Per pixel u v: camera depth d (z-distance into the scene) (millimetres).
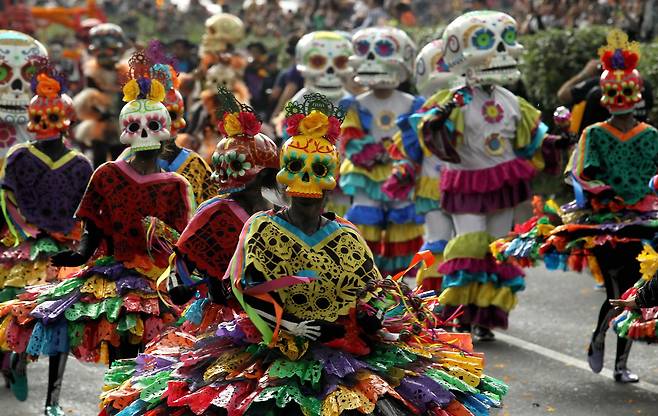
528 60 23109
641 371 12938
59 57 36344
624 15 24375
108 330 9953
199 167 11461
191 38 48812
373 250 16938
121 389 7977
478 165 14273
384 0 32344
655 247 11695
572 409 11570
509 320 15586
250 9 44469
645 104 15094
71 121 11984
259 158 8484
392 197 15398
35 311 10078
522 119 14367
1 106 13805
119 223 10281
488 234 14375
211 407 7605
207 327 8703
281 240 7699
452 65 14469
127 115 10281
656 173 12273
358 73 16703
